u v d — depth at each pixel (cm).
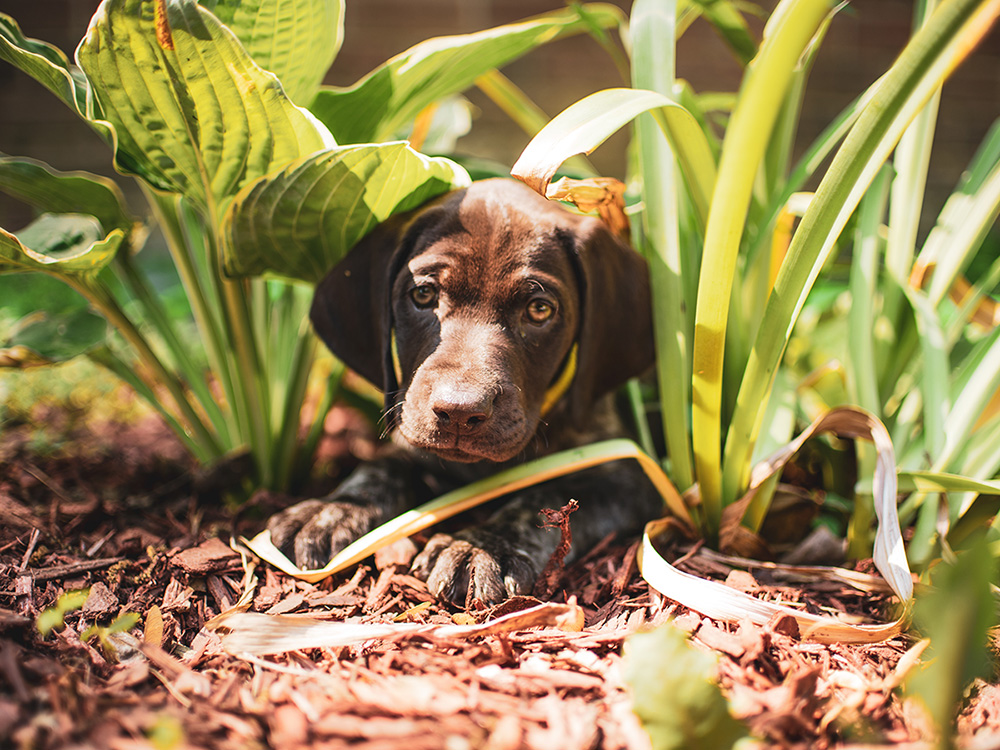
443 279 34
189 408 43
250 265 36
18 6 93
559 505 36
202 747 22
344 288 37
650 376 48
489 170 45
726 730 22
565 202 35
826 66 103
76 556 34
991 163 40
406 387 35
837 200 29
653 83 34
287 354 45
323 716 23
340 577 33
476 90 100
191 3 28
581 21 40
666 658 22
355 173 32
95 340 40
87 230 37
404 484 39
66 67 37
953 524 34
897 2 101
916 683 23
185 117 31
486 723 23
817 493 42
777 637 28
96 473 46
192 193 35
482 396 31
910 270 42
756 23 96
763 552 35
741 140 28
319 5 33
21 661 25
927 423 35
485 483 33
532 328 35
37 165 37
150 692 25
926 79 27
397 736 22
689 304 38
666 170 34
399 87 38
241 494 43
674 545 35
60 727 22
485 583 31
